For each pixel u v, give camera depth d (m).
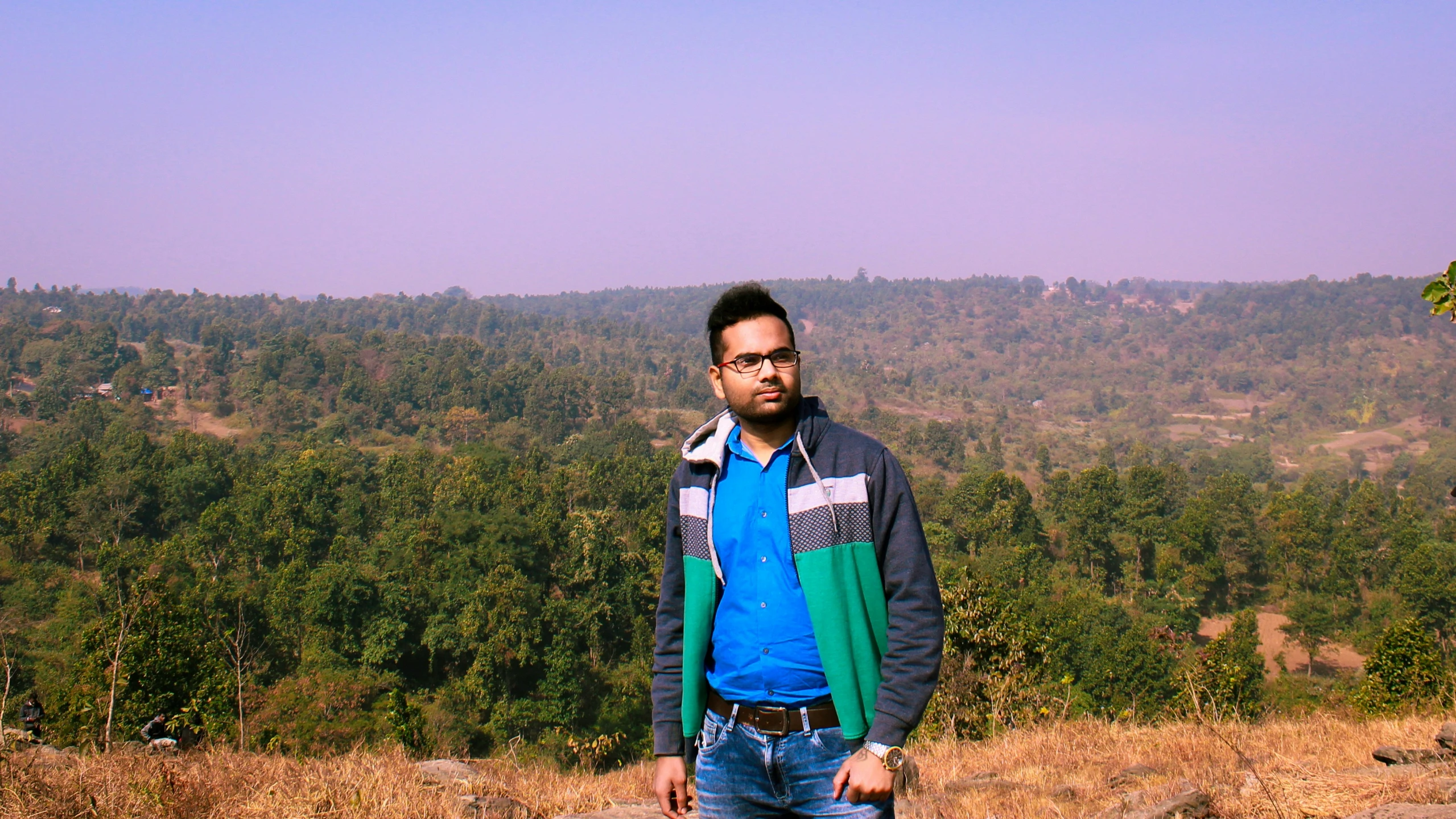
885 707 2.24
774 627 2.32
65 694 23.80
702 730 2.47
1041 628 41.91
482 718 42.25
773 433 2.43
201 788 5.21
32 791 4.91
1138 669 37.03
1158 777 6.24
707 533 2.44
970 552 88.12
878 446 2.39
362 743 6.87
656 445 161.00
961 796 6.16
